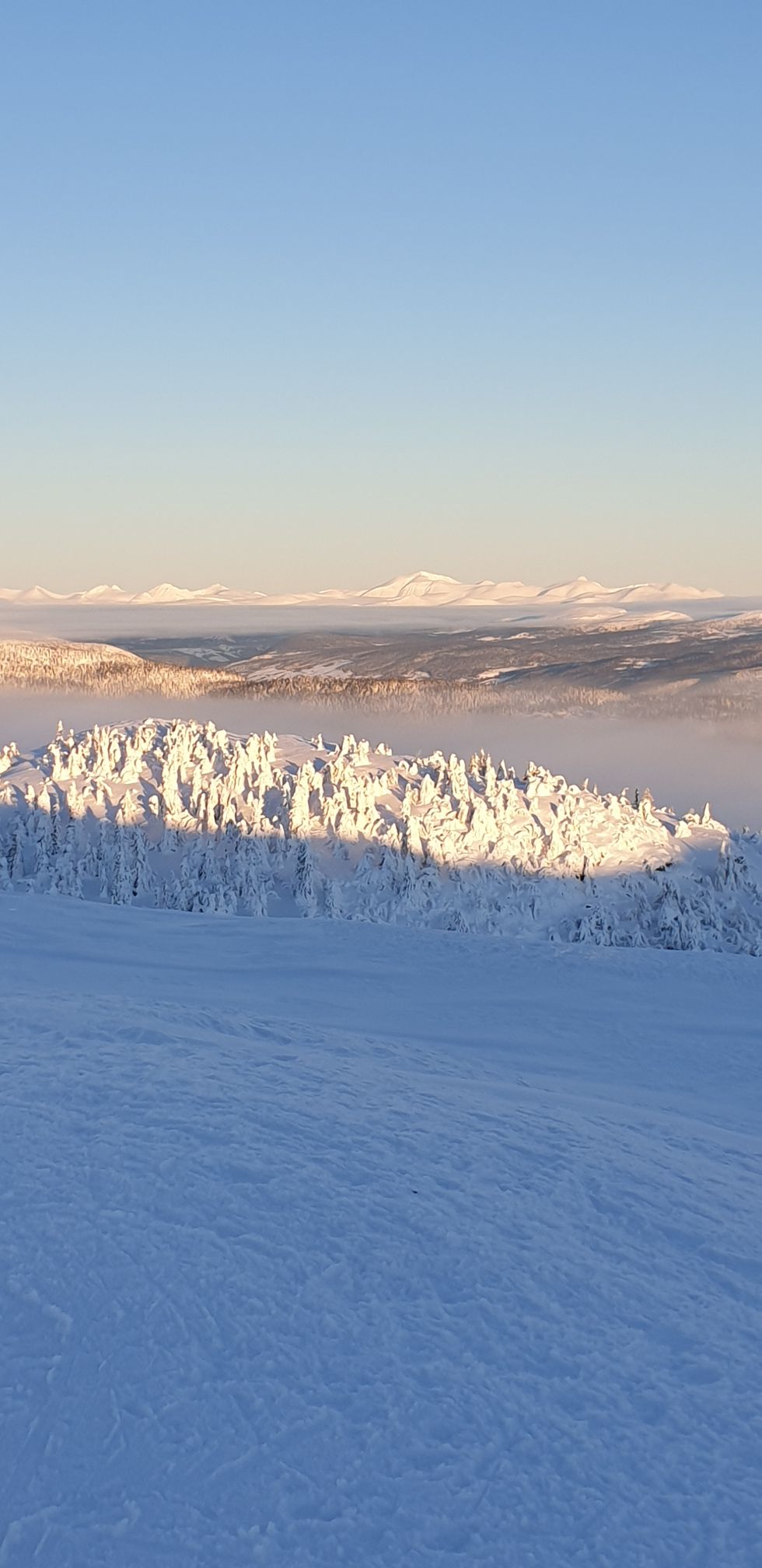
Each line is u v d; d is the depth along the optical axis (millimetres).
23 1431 7090
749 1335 9438
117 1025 17438
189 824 80000
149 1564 6238
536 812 91438
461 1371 8297
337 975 36094
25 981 30875
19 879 73375
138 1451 7055
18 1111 12250
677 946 80062
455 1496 7047
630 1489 7254
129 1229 9586
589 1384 8359
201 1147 11625
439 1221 10688
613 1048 29422
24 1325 8094
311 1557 6438
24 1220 9562
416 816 86312
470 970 37688
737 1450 7781
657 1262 10742
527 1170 12797
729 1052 29422
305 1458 7188
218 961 36969
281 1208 10430
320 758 95875
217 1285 8891
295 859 77375
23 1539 6289
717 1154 16031
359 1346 8430
